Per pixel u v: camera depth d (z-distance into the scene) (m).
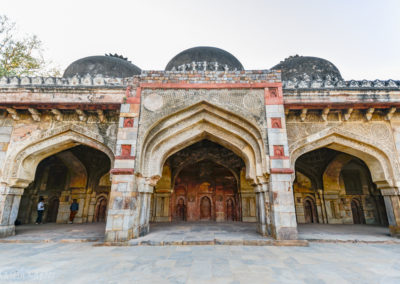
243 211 8.48
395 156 5.04
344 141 5.27
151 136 5.07
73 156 8.09
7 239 4.53
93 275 2.49
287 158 4.61
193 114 5.30
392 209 5.00
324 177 8.66
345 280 2.35
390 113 5.12
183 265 2.88
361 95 5.01
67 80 5.30
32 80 5.22
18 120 5.27
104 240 4.23
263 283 2.27
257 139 4.95
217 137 5.51
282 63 8.54
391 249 3.86
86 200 8.55
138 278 2.40
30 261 3.06
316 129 5.24
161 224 7.50
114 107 5.11
